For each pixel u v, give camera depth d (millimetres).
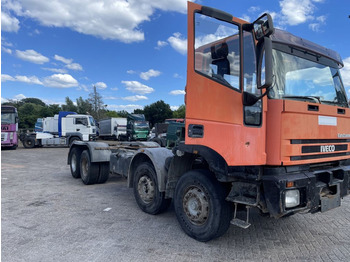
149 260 3361
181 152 4188
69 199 6148
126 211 5316
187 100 3699
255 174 3363
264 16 3232
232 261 3375
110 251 3586
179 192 4199
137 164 5586
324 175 3701
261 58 3312
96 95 56500
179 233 4230
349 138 4211
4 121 19625
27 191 6891
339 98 4355
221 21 3506
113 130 36906
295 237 4141
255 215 5156
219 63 3570
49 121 25859
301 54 3908
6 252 3529
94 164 7465
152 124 62281
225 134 3518
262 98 3367
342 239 4066
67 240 3918
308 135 3496
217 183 3781
